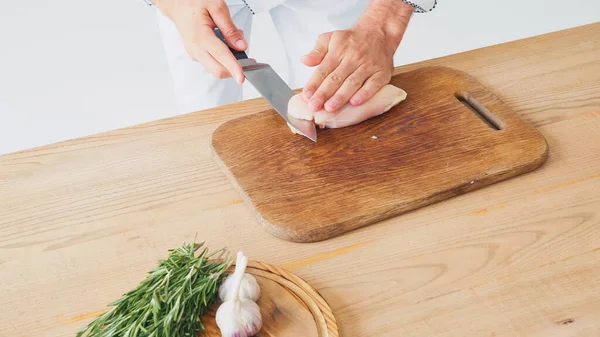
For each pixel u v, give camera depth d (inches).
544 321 35.0
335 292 36.5
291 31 60.5
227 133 43.6
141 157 42.9
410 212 39.8
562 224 38.8
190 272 34.2
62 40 91.7
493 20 94.8
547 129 44.1
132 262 37.9
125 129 44.6
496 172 40.6
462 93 45.8
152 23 94.3
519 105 45.7
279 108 43.9
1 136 79.7
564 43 50.1
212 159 42.8
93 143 43.8
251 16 59.7
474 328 34.9
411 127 43.5
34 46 90.7
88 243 38.7
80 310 36.1
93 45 91.1
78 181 41.6
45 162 42.7
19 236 39.1
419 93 45.8
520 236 38.4
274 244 38.6
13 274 37.5
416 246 38.2
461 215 39.5
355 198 39.7
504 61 49.0
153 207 40.3
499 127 43.9
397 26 49.0
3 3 96.8
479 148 42.1
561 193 40.4
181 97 60.4
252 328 34.2
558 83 47.2
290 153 42.3
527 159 41.2
